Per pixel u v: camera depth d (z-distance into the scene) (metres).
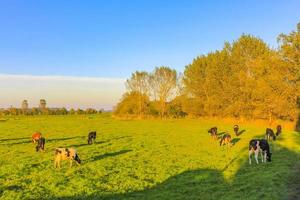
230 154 34.78
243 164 28.86
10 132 58.06
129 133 57.94
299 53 65.31
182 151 36.88
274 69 68.38
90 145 41.34
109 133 57.69
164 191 20.44
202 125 76.56
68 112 158.88
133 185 21.80
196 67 97.38
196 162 29.94
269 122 72.69
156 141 46.16
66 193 19.91
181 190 20.58
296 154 33.72
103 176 24.20
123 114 115.94
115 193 19.97
